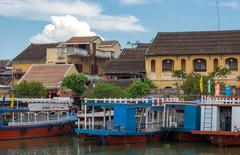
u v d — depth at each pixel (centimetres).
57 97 5991
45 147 4056
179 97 5334
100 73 7756
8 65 8250
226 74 6031
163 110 4472
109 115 4303
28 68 7462
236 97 3994
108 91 5550
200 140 4366
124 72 6725
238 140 3978
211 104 4031
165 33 6838
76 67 7525
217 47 6356
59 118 5019
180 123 4503
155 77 6500
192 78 5519
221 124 4122
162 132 4384
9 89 6062
